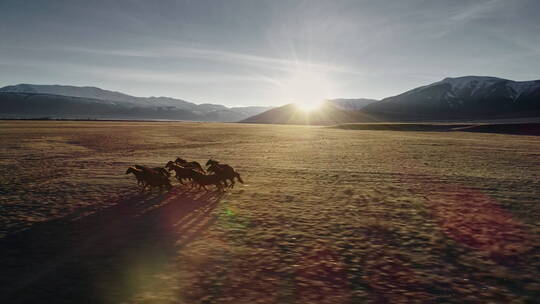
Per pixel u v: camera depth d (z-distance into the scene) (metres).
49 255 7.47
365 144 43.53
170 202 12.35
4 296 5.72
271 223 9.80
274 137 58.31
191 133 64.88
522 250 7.76
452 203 12.30
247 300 5.61
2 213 10.70
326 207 11.64
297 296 5.73
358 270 6.73
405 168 21.41
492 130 84.62
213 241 8.37
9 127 70.06
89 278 6.40
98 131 64.44
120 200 12.60
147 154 28.47
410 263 7.05
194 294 5.81
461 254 7.54
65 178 17.02
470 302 5.54
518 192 14.27
